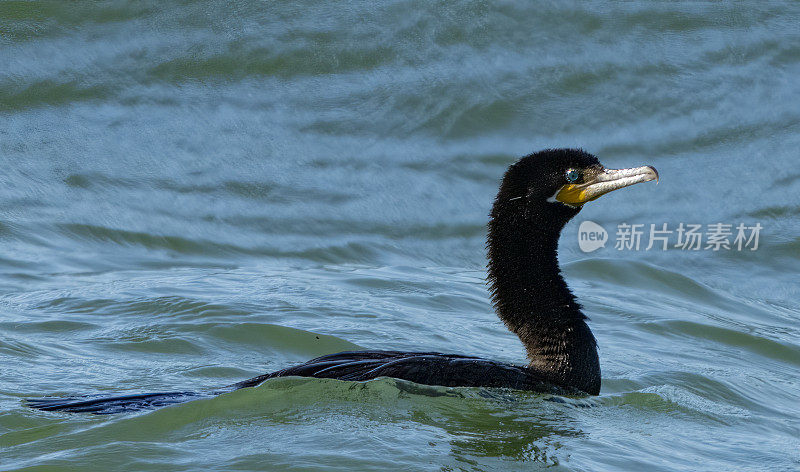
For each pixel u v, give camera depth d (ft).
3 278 43.32
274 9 76.95
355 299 41.11
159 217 56.08
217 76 71.72
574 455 23.71
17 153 61.82
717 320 42.88
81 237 52.19
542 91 72.84
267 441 23.20
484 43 76.33
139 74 71.00
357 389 26.40
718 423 28.48
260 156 64.44
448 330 37.63
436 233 57.98
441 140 68.08
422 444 23.44
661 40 78.59
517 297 29.91
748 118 72.23
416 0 78.69
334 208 59.67
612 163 67.00
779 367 37.63
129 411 25.41
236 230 55.83
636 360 35.70
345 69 73.26
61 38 72.90
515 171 30.25
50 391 28.19
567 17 79.25
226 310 37.70
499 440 24.18
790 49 78.74
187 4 76.74
